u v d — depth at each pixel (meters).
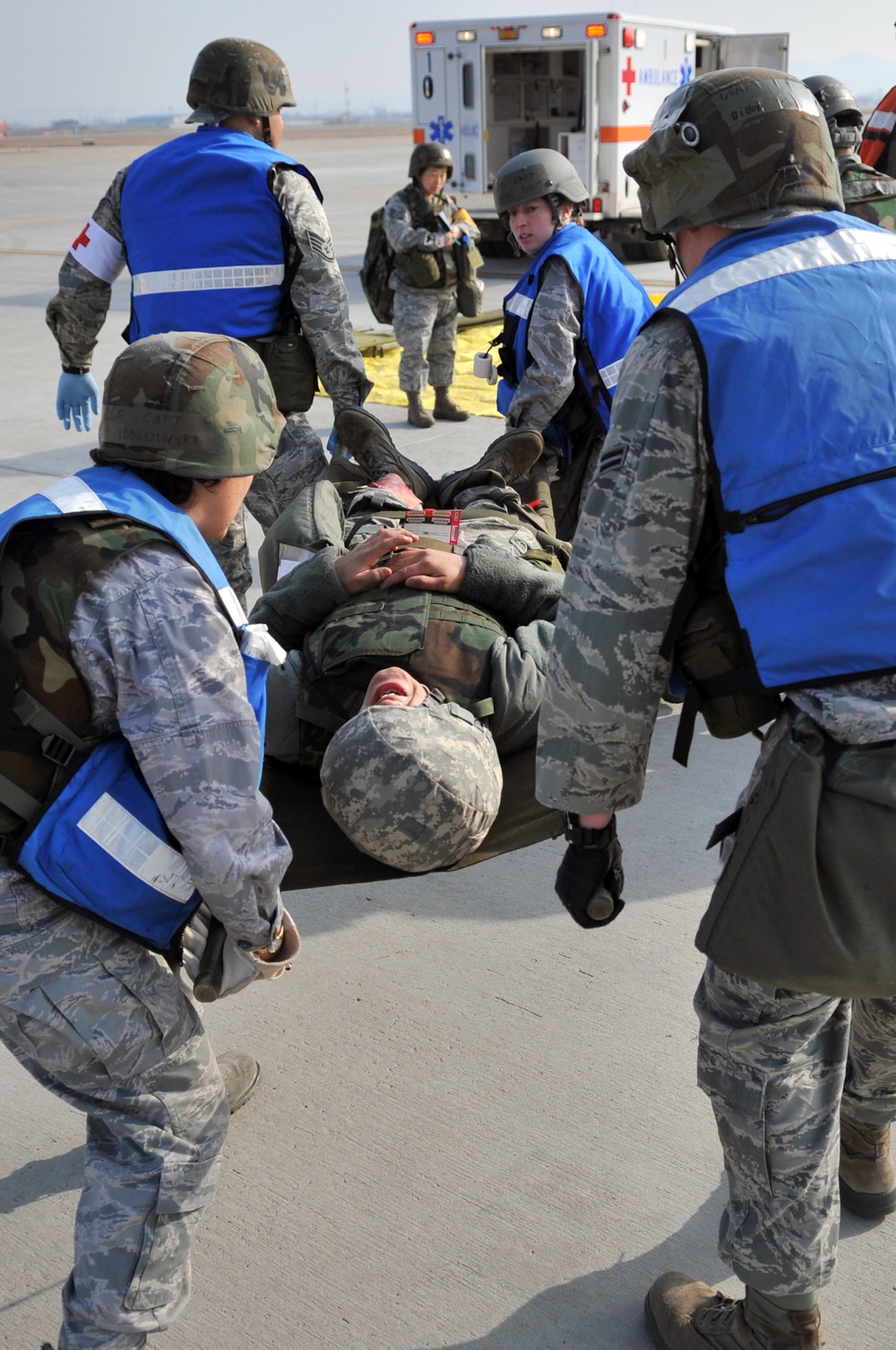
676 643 1.55
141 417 1.56
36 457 7.04
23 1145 2.32
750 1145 1.68
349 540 3.38
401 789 2.39
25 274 14.78
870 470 1.46
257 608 3.06
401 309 7.56
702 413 1.46
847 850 1.45
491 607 3.02
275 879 1.57
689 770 3.70
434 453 7.07
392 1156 2.26
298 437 3.99
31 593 1.45
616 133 13.19
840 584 1.45
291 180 3.71
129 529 1.50
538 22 13.11
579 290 3.81
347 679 2.82
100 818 1.51
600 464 1.55
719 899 1.54
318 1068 2.49
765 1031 1.65
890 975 1.50
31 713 1.46
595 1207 2.15
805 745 1.47
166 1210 1.62
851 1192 2.12
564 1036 2.55
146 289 3.80
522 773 2.80
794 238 1.55
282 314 3.83
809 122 1.58
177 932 1.63
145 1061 1.60
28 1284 2.02
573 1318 1.95
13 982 1.53
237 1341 1.92
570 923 2.95
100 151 78.62
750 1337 1.78
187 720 1.47
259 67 3.73
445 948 2.86
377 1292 2.00
